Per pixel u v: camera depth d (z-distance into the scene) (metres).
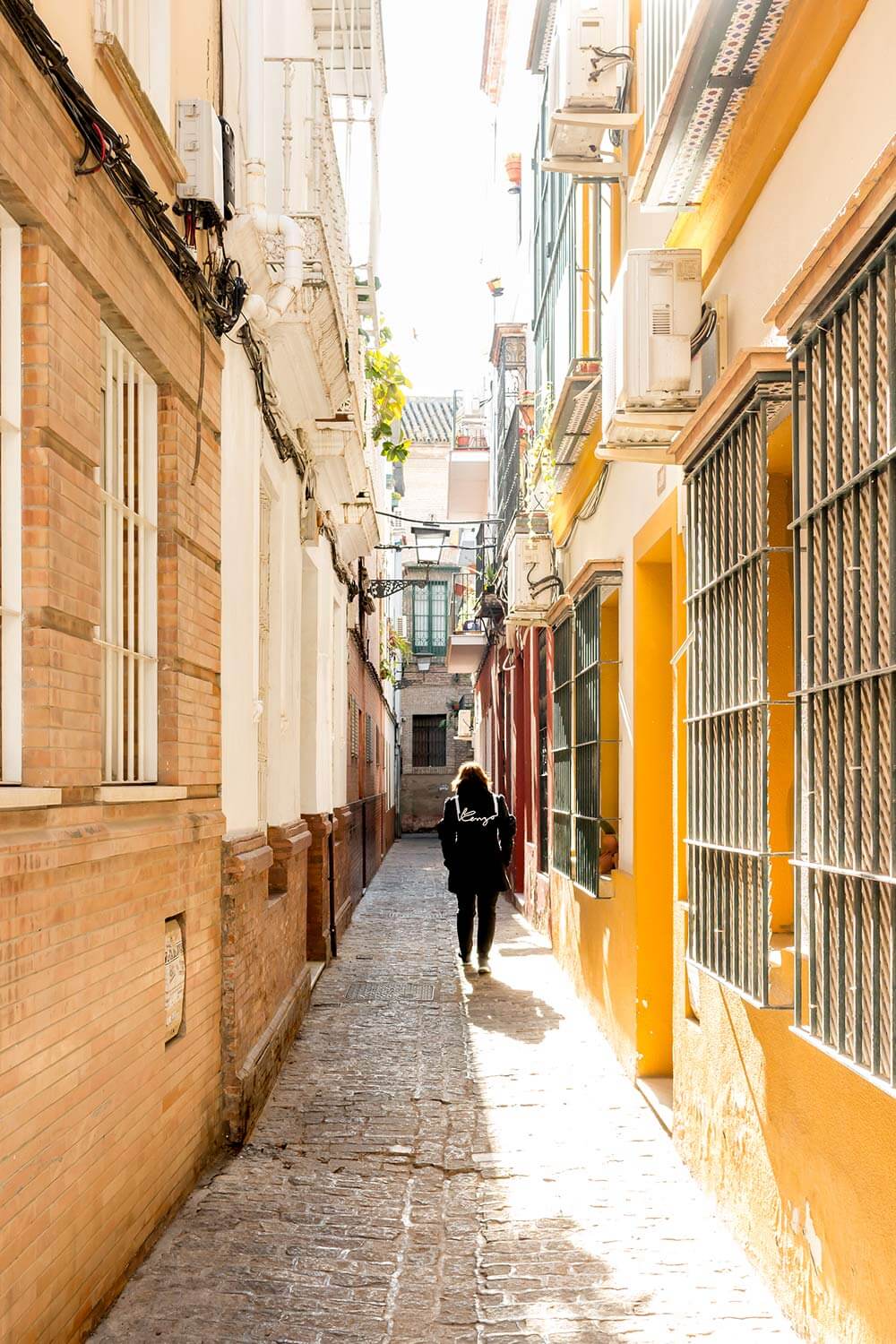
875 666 2.85
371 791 21.42
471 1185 5.04
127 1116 3.91
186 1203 4.70
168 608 4.73
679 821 5.48
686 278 4.82
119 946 3.81
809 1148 3.57
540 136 11.12
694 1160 5.03
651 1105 6.08
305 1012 8.55
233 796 5.91
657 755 6.72
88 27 3.87
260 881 6.42
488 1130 5.83
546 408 10.23
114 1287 3.78
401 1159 5.35
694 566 4.66
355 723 16.83
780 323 3.41
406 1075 6.88
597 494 8.36
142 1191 4.11
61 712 3.34
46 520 3.25
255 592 6.65
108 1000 3.70
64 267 3.40
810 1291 3.53
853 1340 3.19
